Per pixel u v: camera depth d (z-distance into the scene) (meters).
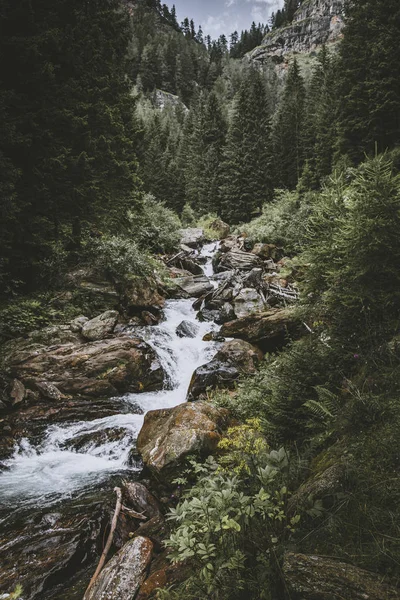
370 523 2.15
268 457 2.66
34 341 9.84
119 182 16.06
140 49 136.50
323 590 1.82
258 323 10.64
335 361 4.50
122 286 13.39
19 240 10.46
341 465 2.66
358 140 20.75
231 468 3.65
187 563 3.04
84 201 12.51
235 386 8.09
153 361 10.13
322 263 4.96
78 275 12.68
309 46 159.50
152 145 46.97
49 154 10.54
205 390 8.47
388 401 3.07
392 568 1.88
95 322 10.97
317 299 5.29
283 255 20.69
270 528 2.47
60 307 11.49
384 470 2.44
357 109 19.81
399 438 2.59
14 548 4.00
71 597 3.30
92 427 7.54
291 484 3.04
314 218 5.42
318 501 2.32
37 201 10.89
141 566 3.18
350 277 4.24
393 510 2.17
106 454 6.71
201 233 27.89
